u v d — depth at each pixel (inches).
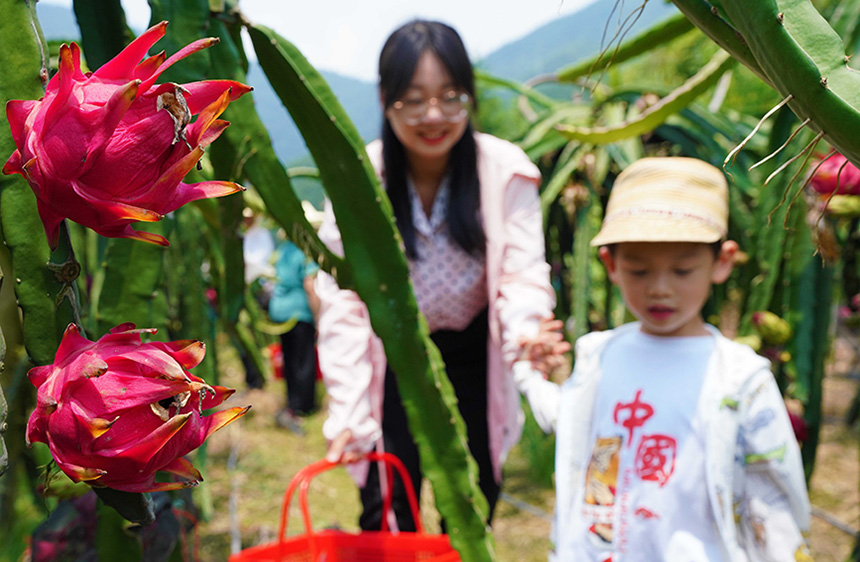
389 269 31.7
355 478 53.7
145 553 28.7
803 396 58.7
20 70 20.0
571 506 40.4
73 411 15.6
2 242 25.6
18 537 33.3
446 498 33.1
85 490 24.9
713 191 40.1
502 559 78.5
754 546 36.9
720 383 37.3
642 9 22.1
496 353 52.6
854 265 73.3
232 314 36.1
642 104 85.9
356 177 30.6
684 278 38.7
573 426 41.6
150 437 15.4
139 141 15.5
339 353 50.8
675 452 37.5
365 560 50.6
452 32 47.8
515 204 51.7
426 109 46.8
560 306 107.3
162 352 16.6
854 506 84.3
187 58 26.2
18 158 16.8
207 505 66.1
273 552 49.6
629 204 39.9
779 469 35.6
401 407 53.9
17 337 32.0
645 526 37.5
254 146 30.0
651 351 40.4
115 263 26.0
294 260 131.3
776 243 58.1
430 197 52.2
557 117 93.1
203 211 48.5
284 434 133.5
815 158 53.6
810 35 16.5
